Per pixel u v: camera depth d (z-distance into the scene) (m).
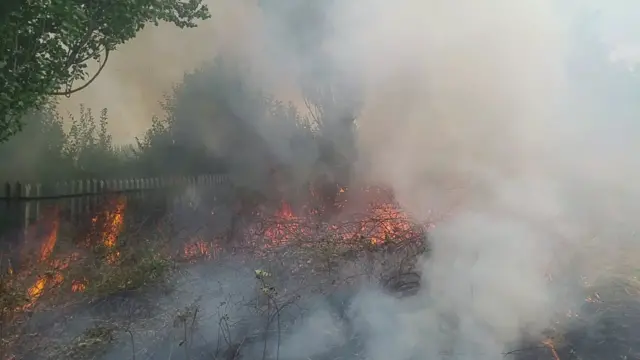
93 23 4.61
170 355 2.53
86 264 3.56
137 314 2.88
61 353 2.45
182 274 3.37
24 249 4.07
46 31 4.20
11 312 2.78
